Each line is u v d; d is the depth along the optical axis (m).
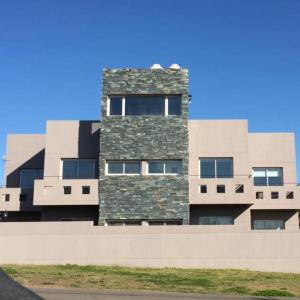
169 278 20.48
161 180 30.39
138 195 30.31
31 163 34.81
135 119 30.94
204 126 32.62
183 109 30.94
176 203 30.14
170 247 25.17
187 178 30.38
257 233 25.39
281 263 25.17
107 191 30.36
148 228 25.31
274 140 33.78
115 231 25.31
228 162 32.31
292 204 31.58
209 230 25.36
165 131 30.84
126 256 25.09
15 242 25.30
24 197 32.25
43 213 31.61
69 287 17.34
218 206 31.55
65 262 25.09
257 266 25.11
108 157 30.64
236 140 32.41
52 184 30.50
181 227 25.33
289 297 17.08
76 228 25.33
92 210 31.56
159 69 31.17
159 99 31.27
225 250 25.23
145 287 17.97
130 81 31.11
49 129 32.94
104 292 16.41
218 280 20.44
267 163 33.53
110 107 31.22
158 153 30.61
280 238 25.39
